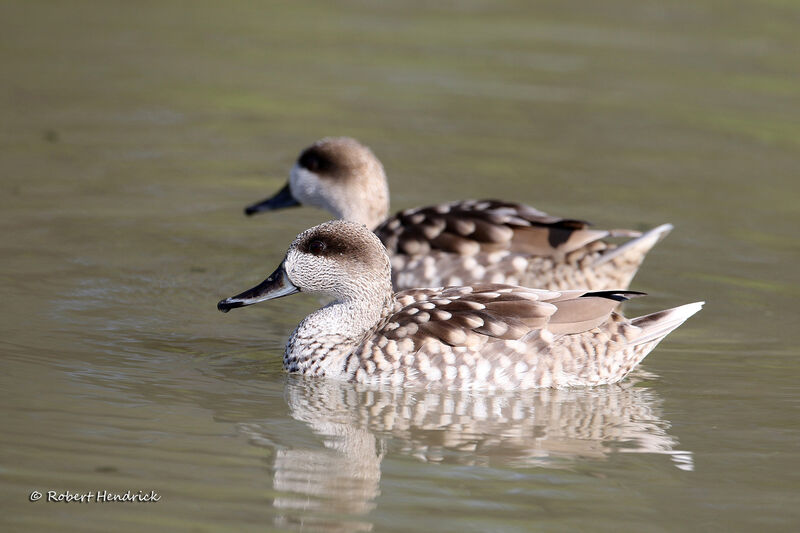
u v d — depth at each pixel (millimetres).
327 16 33375
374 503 9141
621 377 12180
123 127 22969
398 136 23109
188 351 12773
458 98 25984
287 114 24406
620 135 23656
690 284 15672
